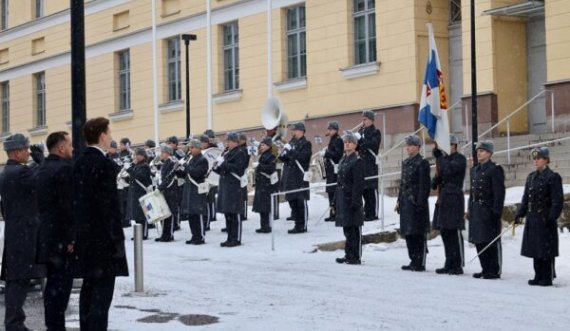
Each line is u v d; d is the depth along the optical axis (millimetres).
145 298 11508
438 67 14562
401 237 16484
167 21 31938
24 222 9375
